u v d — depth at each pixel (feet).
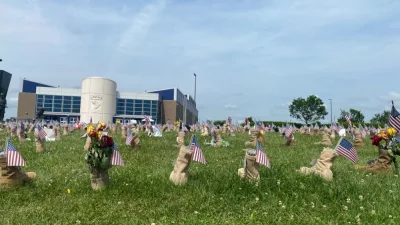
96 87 337.93
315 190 31.14
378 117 258.57
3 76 399.44
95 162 33.04
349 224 23.62
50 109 381.60
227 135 115.44
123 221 24.82
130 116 380.58
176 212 26.81
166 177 36.86
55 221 24.89
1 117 253.24
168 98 419.74
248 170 34.86
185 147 35.37
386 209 26.13
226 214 26.11
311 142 88.07
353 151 38.75
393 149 41.39
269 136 112.06
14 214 26.30
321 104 304.71
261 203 28.50
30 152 61.21
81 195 31.45
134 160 52.01
